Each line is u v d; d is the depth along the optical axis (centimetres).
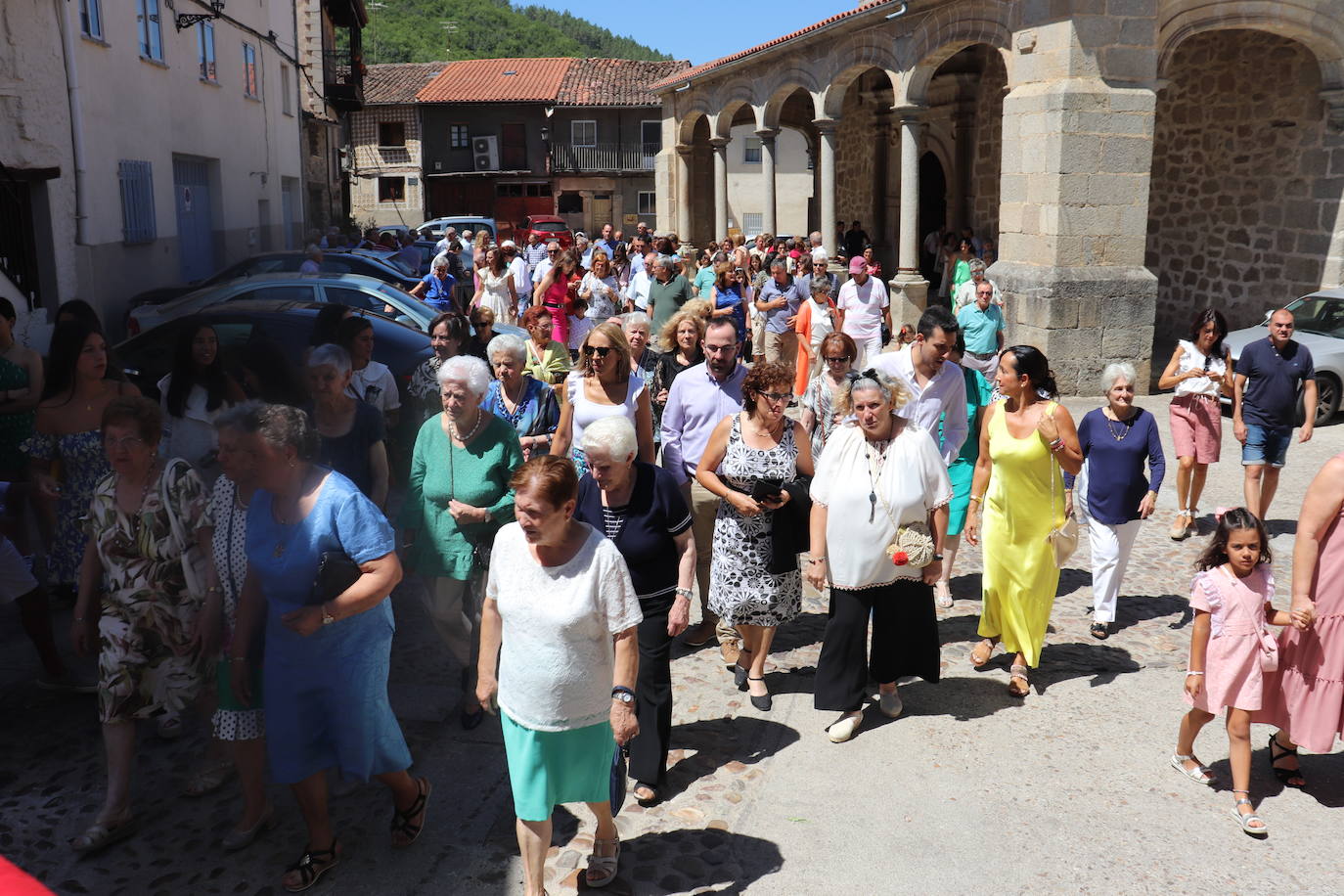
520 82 5031
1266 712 439
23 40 1213
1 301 627
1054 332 1296
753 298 1534
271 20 2359
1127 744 485
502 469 478
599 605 348
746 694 540
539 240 2738
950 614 652
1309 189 1424
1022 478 517
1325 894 371
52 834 411
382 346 925
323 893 376
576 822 426
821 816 428
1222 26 1300
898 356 618
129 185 1519
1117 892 375
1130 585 692
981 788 448
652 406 670
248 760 397
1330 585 418
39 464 550
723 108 2458
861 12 1733
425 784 411
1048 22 1297
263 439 353
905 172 1741
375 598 360
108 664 403
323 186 3167
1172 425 782
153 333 917
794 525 502
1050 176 1291
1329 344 1148
